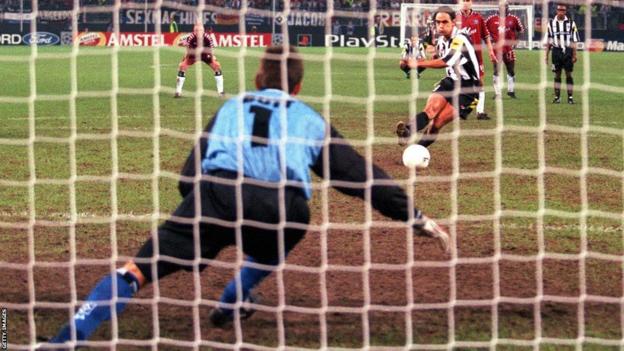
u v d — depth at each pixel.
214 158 9.67
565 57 33.78
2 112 30.17
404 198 9.58
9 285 12.02
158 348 10.06
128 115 29.75
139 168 20.30
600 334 10.48
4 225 13.83
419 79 45.56
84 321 9.62
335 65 53.59
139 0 62.81
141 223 15.38
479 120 28.98
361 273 12.55
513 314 11.07
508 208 16.64
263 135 9.59
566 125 27.86
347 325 10.72
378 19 67.06
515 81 42.69
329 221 15.54
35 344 10.06
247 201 9.48
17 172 19.66
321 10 67.62
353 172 9.52
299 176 9.51
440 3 45.25
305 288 11.95
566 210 16.48
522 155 22.20
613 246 14.00
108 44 66.19
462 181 19.05
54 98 13.98
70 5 66.75
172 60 57.38
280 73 9.95
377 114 30.61
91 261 12.08
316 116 9.66
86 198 17.22
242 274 10.52
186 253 9.65
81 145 23.11
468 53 21.06
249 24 64.81
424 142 21.16
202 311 11.16
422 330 10.56
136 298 11.59
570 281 12.30
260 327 10.69
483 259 12.57
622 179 19.44
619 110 31.94
